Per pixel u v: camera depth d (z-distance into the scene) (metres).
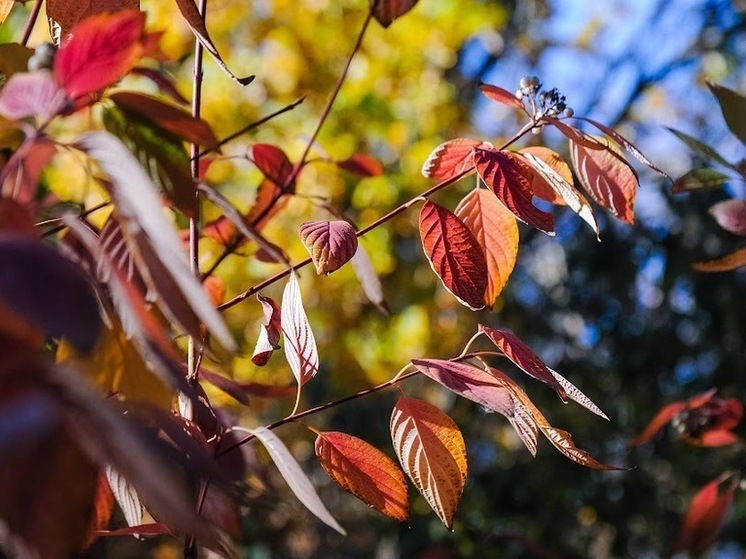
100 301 0.44
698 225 2.45
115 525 0.99
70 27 0.60
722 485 0.98
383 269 2.43
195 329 0.43
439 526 2.24
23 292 0.35
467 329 2.70
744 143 0.76
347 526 2.74
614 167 0.70
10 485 0.33
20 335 0.35
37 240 0.40
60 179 1.18
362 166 0.87
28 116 0.46
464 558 1.70
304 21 2.35
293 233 2.14
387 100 2.44
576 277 2.74
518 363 0.66
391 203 2.44
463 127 2.82
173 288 0.43
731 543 2.28
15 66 0.54
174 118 0.49
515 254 0.71
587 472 2.47
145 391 0.43
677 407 1.00
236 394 0.75
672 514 2.44
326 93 2.37
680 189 0.81
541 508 2.42
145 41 0.47
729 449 2.30
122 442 0.33
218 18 2.28
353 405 2.70
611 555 2.47
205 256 0.87
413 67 2.48
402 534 2.35
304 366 0.65
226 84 2.15
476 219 0.72
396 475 0.67
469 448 2.57
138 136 0.50
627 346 2.60
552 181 0.66
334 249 0.65
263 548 1.82
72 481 0.34
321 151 0.88
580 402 0.66
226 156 0.83
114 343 0.43
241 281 1.98
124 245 0.50
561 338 2.79
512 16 3.47
